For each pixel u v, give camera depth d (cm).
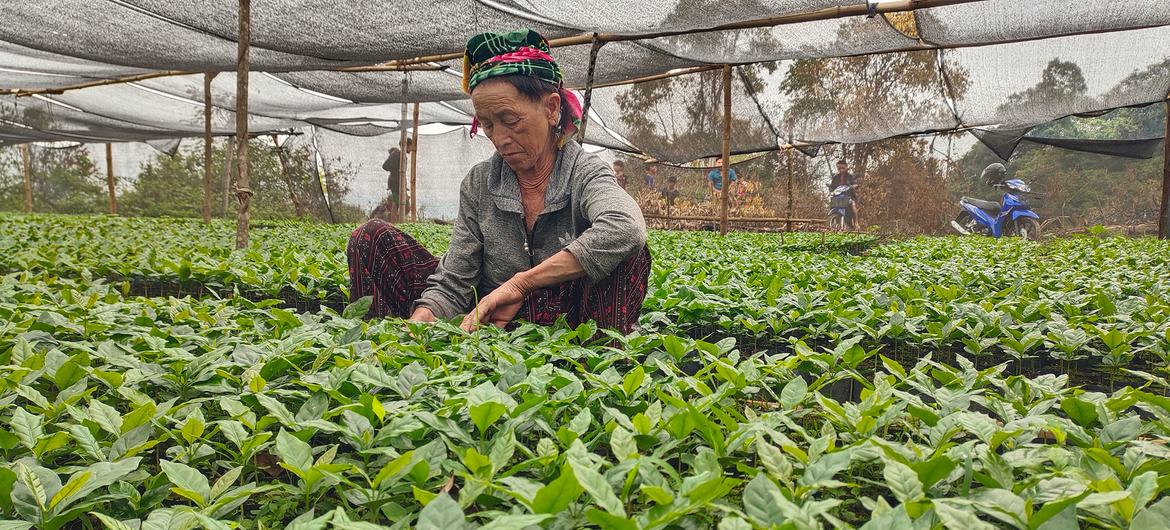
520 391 200
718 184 2397
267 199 2478
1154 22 877
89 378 223
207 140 1312
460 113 1881
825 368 235
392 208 2203
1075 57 1131
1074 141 1500
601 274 305
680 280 470
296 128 2173
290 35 787
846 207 2161
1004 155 1574
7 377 195
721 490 121
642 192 2500
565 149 339
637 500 153
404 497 147
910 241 1442
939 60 1226
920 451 150
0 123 2014
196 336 254
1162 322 326
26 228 1112
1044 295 450
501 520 105
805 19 796
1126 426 167
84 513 142
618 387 196
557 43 912
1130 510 122
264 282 464
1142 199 2322
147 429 164
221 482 141
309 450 147
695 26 788
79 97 1744
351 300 369
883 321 352
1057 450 151
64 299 343
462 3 709
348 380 201
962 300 419
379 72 1226
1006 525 138
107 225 1259
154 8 739
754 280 508
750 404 229
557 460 147
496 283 354
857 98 1396
